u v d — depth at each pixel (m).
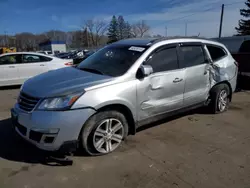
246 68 6.38
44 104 2.66
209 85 4.38
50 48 70.69
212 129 3.98
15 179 2.54
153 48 3.50
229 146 3.35
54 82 3.03
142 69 3.16
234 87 5.00
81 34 79.44
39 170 2.71
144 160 2.95
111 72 3.28
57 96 2.66
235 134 3.78
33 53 8.36
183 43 3.93
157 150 3.21
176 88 3.73
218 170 2.73
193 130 3.93
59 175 2.62
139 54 3.41
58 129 2.61
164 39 3.76
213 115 4.69
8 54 7.92
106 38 74.88
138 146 3.32
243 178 2.58
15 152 3.11
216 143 3.45
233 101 5.81
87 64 3.85
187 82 3.90
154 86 3.42
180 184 2.47
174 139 3.57
